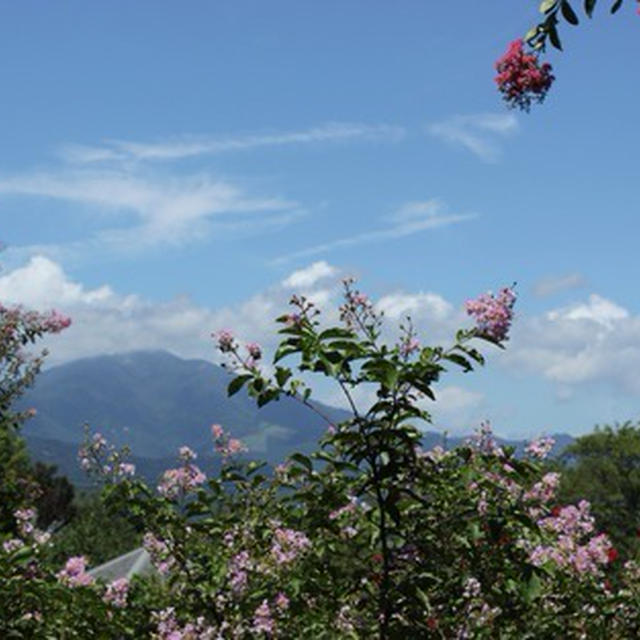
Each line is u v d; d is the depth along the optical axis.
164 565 7.56
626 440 48.00
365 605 6.27
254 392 5.95
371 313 5.79
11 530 8.44
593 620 7.12
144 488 7.68
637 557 8.02
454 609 6.38
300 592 6.61
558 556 7.42
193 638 6.56
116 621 6.64
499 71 5.91
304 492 6.36
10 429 11.91
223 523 7.53
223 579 7.18
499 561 6.17
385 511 5.86
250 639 6.76
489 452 6.48
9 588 6.05
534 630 6.75
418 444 5.97
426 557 6.05
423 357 5.63
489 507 6.21
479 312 5.55
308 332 5.61
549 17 5.71
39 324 12.34
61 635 6.40
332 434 6.17
